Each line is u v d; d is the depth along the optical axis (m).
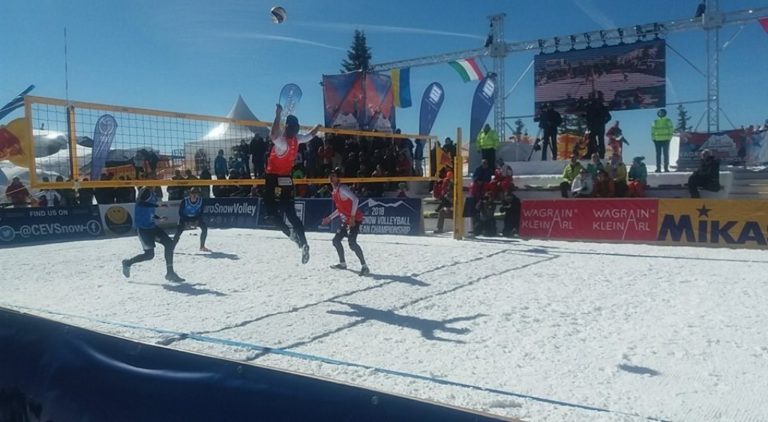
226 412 2.76
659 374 4.54
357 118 19.28
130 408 3.09
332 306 7.00
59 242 14.54
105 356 3.25
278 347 5.41
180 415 2.89
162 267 10.16
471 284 8.08
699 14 17.06
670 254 10.33
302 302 7.24
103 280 9.08
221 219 17.28
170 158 17.72
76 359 3.37
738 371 4.58
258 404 2.66
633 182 14.15
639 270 8.87
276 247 12.38
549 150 21.27
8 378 3.74
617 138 18.05
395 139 20.12
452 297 7.33
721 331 5.66
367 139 19.06
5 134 13.46
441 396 4.09
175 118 13.05
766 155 16.88
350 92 19.36
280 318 6.48
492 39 20.14
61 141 20.66
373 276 8.81
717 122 17.58
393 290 7.80
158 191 18.16
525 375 4.56
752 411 3.82
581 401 4.02
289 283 8.47
